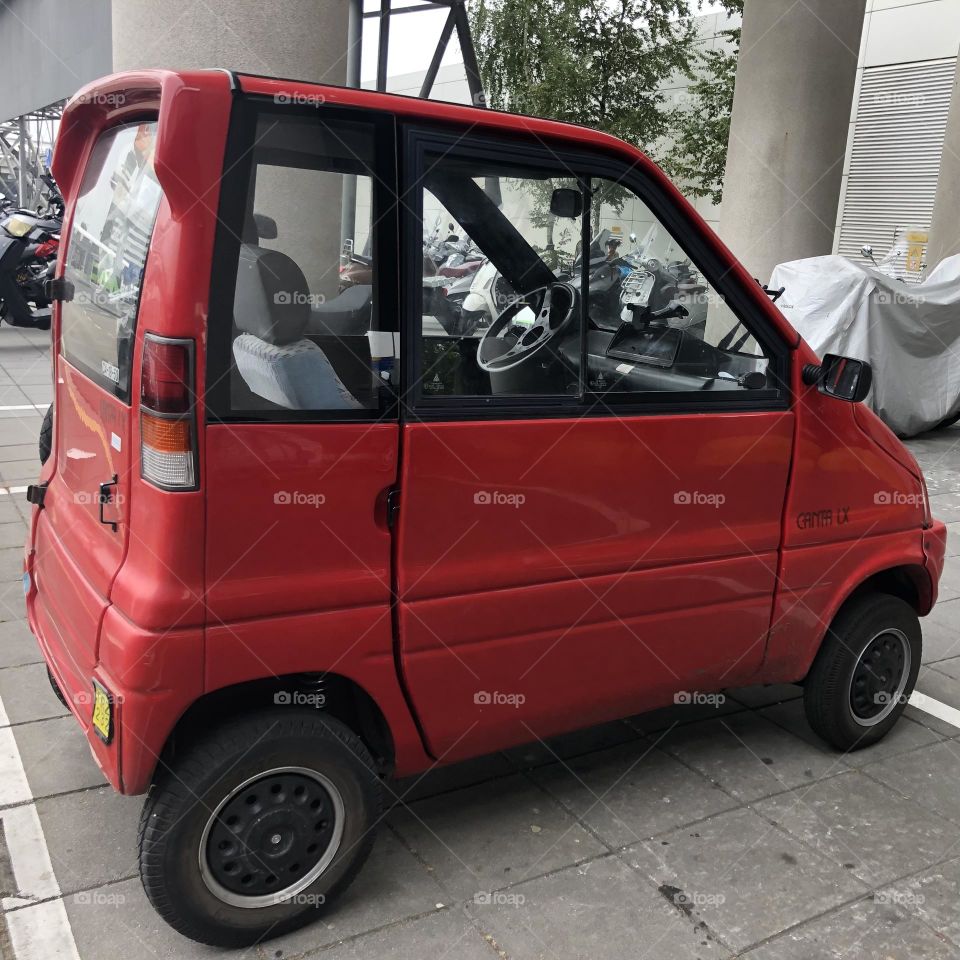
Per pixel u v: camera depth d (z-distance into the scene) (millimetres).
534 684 2674
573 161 2561
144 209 2248
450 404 2400
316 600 2258
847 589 3289
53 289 3010
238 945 2377
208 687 2152
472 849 2830
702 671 3035
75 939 2367
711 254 2832
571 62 17703
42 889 2533
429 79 10539
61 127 2875
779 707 3893
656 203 2709
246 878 2342
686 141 18500
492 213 2482
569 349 2623
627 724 3678
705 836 2957
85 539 2486
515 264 2596
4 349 11008
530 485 2527
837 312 8492
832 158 10000
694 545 2883
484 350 2537
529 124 2463
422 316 2355
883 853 2918
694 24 19781
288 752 2295
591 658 2762
